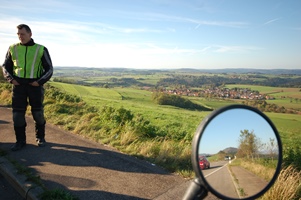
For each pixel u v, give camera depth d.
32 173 4.00
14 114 4.84
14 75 4.68
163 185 3.88
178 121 22.55
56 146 5.34
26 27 4.46
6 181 3.96
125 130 7.05
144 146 5.58
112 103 39.41
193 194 1.20
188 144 7.25
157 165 4.72
